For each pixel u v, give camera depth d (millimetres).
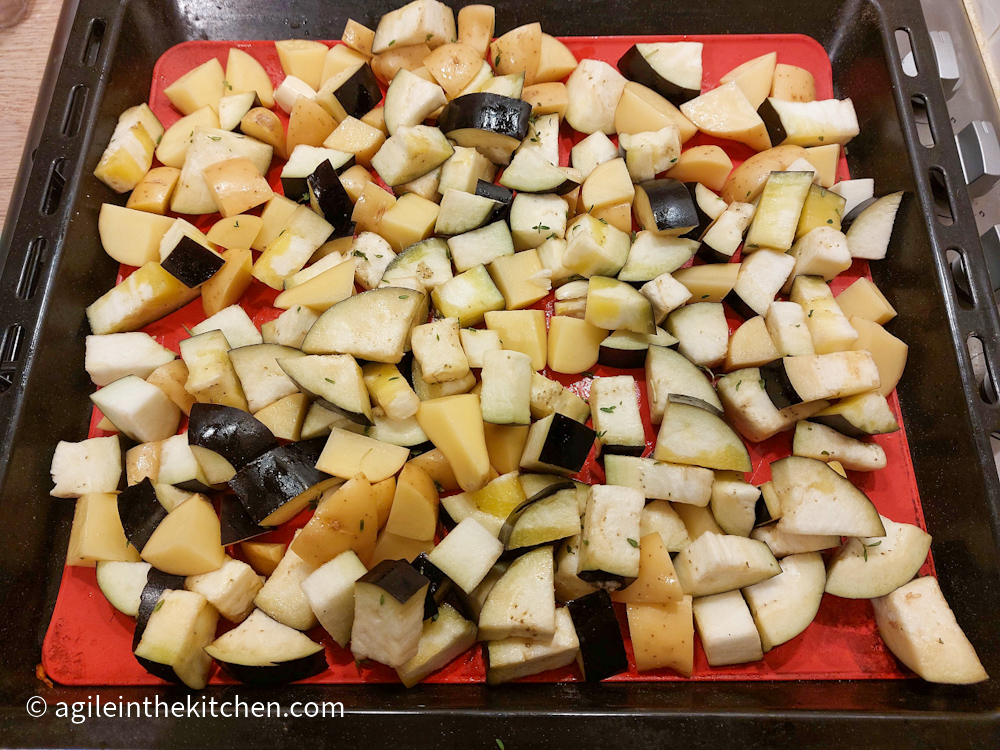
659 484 330
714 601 324
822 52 443
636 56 419
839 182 406
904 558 332
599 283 360
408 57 423
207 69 429
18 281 364
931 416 357
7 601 323
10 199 413
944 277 359
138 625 315
